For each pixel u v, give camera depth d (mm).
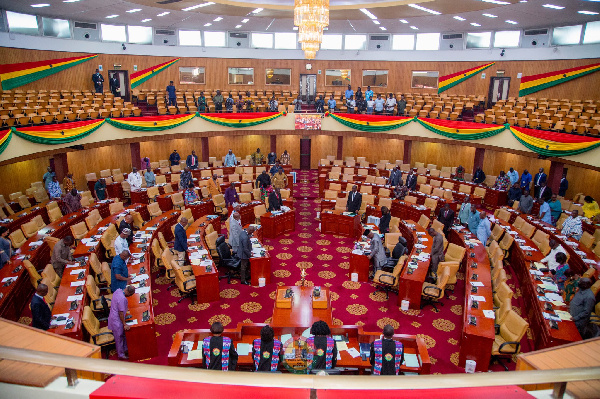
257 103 23953
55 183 15867
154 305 10133
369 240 12289
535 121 17609
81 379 2508
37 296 7207
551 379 2148
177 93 24562
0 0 17062
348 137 26328
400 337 6855
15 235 11469
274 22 23453
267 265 11133
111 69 23281
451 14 19500
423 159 24516
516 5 16953
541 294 8734
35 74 20109
